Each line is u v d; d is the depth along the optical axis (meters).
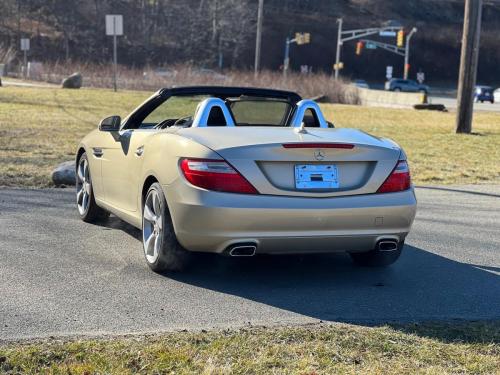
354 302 5.18
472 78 21.11
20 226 7.38
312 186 5.27
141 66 86.94
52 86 42.38
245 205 5.10
